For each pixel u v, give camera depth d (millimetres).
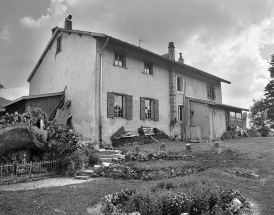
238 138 20672
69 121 15469
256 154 11461
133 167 8938
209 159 10953
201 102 19500
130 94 16016
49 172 8977
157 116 17797
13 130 8680
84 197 5992
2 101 20094
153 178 8234
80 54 15375
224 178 8398
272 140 17453
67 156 9273
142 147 13594
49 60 19047
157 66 18500
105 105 14344
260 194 6676
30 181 8031
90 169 9258
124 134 14758
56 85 17531
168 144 15484
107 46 14906
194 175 8844
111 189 6758
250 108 37062
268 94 34812
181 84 20781
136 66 16719
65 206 5352
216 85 25531
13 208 5098
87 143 11953
